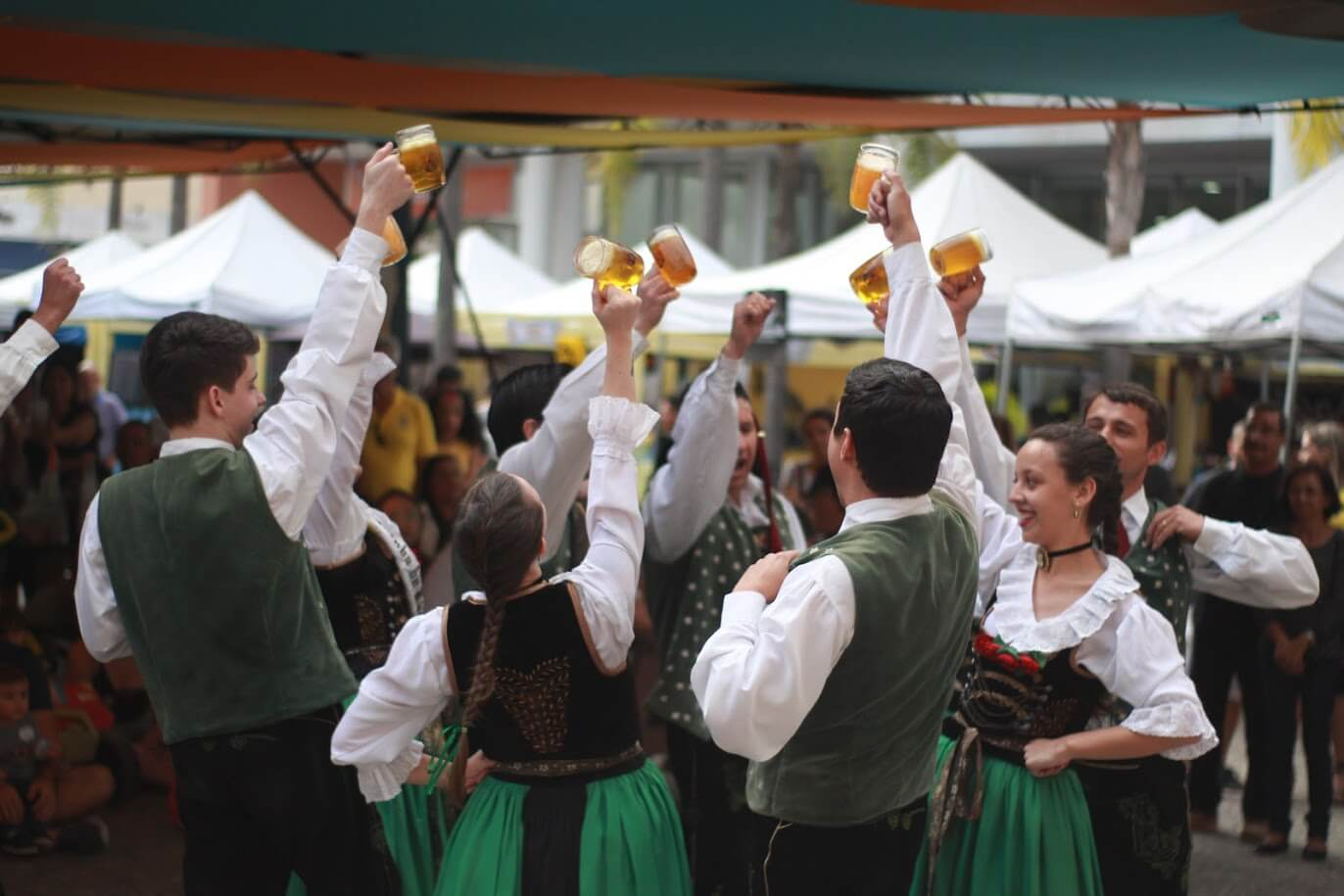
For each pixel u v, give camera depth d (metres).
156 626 2.62
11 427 7.37
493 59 4.78
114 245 15.08
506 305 14.69
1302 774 6.66
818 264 10.95
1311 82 4.88
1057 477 2.80
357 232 2.74
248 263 11.78
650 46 4.52
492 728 2.64
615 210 21.64
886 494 2.33
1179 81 4.95
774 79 5.30
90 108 6.09
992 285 9.97
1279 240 7.30
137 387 15.32
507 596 2.54
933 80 5.18
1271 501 5.46
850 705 2.27
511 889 2.57
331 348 2.69
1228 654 5.52
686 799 3.88
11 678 4.96
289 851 2.69
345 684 2.73
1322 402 13.41
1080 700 2.77
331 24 4.16
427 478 6.54
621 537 2.70
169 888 4.58
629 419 2.77
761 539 4.01
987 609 2.96
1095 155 21.06
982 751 2.84
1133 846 2.83
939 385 2.40
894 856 2.39
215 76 5.01
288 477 2.60
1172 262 7.93
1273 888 4.92
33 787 4.91
